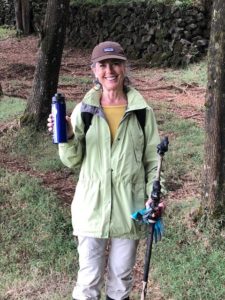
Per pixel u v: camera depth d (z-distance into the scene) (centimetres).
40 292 251
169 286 244
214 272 251
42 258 279
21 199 342
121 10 980
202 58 844
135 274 259
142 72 854
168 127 506
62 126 186
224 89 274
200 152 423
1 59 1011
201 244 274
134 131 191
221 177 282
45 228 304
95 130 191
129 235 194
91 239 195
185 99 650
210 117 279
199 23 859
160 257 268
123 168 190
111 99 193
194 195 339
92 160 193
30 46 1169
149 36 915
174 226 292
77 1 1110
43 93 481
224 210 284
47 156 434
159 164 188
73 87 736
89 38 1080
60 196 353
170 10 873
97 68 190
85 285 199
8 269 271
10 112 559
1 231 305
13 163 426
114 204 192
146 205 188
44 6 1266
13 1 1383
